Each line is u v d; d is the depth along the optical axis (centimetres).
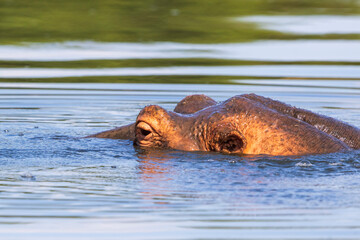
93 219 1564
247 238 1438
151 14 7775
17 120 2977
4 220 1562
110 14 7662
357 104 3409
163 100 3556
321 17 8012
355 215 1570
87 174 1941
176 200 1683
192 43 5931
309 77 4297
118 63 4841
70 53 5278
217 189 1764
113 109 3306
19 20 6944
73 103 3469
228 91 3781
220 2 9150
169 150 2173
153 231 1488
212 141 2117
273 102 2214
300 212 1593
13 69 4550
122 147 2283
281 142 2075
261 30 6775
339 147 2077
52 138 2486
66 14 7494
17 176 1920
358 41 6031
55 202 1683
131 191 1762
